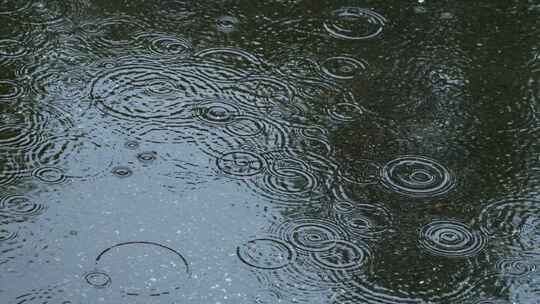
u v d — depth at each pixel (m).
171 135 3.90
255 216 3.57
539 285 3.38
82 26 4.46
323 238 3.51
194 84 4.17
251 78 4.23
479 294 3.34
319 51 4.40
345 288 3.33
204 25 4.51
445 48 4.46
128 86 4.13
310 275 3.36
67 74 4.18
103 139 3.86
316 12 4.63
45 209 3.54
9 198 3.57
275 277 3.35
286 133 3.96
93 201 3.58
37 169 3.70
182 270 3.35
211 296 3.27
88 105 4.02
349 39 4.48
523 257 3.48
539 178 3.81
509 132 4.03
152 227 3.50
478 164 3.86
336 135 3.96
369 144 3.93
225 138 3.91
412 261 3.44
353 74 4.29
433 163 3.85
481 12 4.70
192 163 3.78
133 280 3.30
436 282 3.37
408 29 4.56
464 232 3.57
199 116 4.01
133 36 4.42
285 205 3.63
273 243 3.47
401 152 3.89
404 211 3.64
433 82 4.27
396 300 3.30
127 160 3.77
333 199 3.67
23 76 4.15
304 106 4.10
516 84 4.29
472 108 4.14
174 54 4.33
